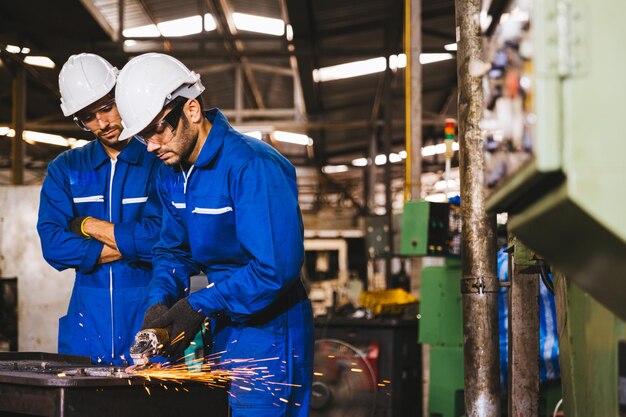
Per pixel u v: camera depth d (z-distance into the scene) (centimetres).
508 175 150
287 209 275
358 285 1263
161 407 245
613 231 130
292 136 1636
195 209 287
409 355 641
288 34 1123
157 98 270
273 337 290
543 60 129
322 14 961
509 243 304
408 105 696
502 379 471
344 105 1423
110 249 343
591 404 207
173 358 298
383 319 630
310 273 1580
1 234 594
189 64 1269
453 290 564
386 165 1158
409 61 699
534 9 130
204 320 285
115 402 232
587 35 129
